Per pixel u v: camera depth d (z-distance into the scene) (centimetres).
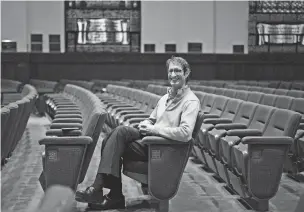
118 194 455
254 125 537
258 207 448
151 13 2170
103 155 438
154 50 2175
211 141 535
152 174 430
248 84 1515
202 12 2164
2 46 2011
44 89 1429
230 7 2167
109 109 791
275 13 2200
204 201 483
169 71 455
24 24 2038
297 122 452
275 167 438
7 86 1647
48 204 128
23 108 658
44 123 1222
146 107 752
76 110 720
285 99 645
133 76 2091
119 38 2184
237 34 2173
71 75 2059
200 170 631
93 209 448
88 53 2061
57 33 2111
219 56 2117
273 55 2133
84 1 2150
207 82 1534
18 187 541
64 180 429
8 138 575
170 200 487
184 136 421
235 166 468
